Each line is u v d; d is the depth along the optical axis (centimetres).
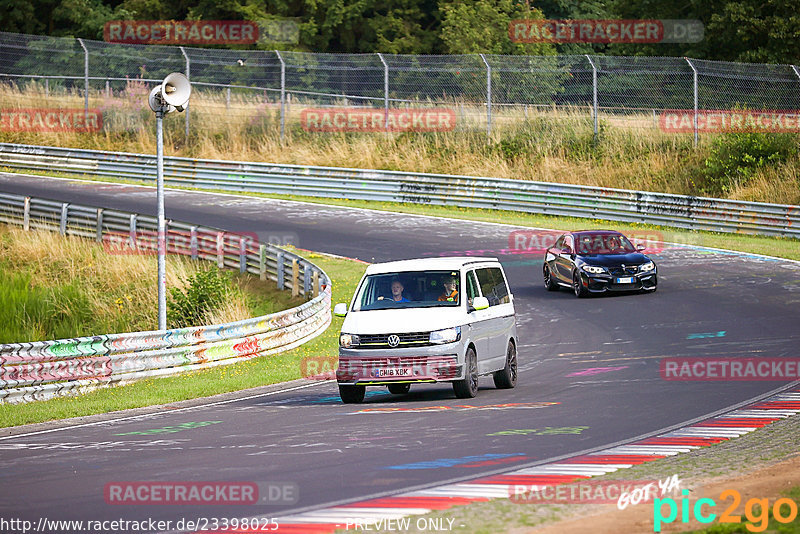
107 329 8325
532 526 2241
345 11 19900
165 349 6184
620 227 11512
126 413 4716
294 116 15125
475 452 3209
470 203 12662
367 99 14900
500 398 4525
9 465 3362
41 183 13775
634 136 13588
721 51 16912
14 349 5403
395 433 3638
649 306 7469
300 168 13450
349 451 3309
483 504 2466
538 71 13838
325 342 7206
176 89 6338
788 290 7781
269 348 6881
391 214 12231
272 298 8912
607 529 2192
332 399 4822
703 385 4644
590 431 3550
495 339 4831
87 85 15488
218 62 15350
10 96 16300
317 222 11669
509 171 13488
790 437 3328
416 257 9825
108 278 9244
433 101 14475
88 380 5738
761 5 16312
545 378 5172
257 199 13150
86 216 10431
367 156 14200
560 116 14050
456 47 18862
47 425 4444
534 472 2855
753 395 4328
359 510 2461
